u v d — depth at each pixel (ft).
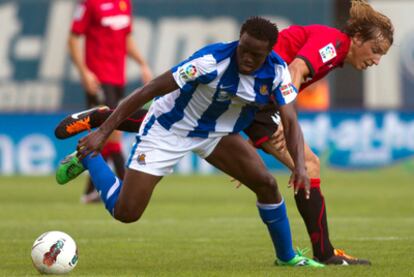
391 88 241.35
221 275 72.02
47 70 246.68
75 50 148.46
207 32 247.29
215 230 113.29
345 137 227.81
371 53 79.97
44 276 71.46
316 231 80.23
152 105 76.79
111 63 149.28
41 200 162.91
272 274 72.49
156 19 248.73
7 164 229.45
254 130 84.64
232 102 73.15
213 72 70.49
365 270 75.10
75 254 73.10
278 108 72.74
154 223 122.31
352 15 79.92
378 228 115.75
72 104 244.42
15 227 116.16
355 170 228.43
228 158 76.28
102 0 147.54
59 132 85.05
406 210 143.95
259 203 77.77
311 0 244.83
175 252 90.79
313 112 227.20
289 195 174.60
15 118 229.04
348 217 131.95
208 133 75.36
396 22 242.78
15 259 84.58
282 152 85.71
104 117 84.99
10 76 246.88
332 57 79.30
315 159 80.33
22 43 248.93
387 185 200.44
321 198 80.18
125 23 149.79
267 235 107.45
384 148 227.61
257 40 67.41
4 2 252.21
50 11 251.60
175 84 71.00
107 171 78.59
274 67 71.61
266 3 246.27
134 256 87.51
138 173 75.51
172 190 187.52
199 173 236.02
